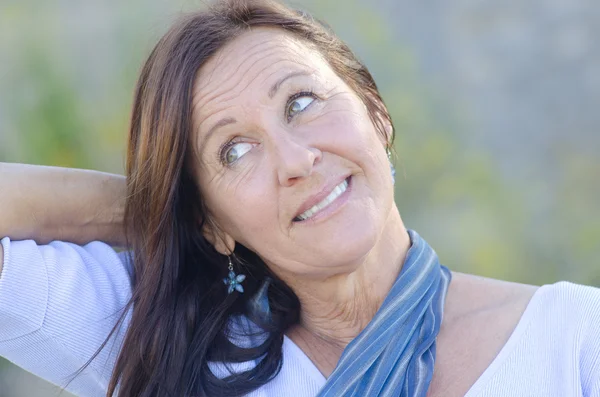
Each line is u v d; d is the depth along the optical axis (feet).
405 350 5.88
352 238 5.64
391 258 6.24
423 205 15.97
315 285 6.19
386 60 17.38
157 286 6.23
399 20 18.81
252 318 6.36
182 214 6.37
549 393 5.63
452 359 5.93
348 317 6.31
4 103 14.61
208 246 6.50
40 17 16.17
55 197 6.55
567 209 16.67
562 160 17.75
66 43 16.02
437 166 16.33
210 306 6.37
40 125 14.47
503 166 17.57
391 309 5.94
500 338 5.94
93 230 6.77
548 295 6.05
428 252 6.31
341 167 5.70
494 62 18.74
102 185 6.83
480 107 18.15
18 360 6.05
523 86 18.48
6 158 13.96
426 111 17.39
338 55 6.35
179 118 5.94
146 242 6.32
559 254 15.58
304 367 6.20
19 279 5.79
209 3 6.18
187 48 5.93
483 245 15.14
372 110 6.40
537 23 18.98
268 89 5.76
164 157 6.06
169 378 6.10
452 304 6.31
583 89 18.35
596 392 5.55
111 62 15.94
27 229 6.34
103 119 15.08
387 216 5.88
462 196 16.11
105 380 6.25
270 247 5.91
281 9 6.22
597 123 18.06
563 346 5.74
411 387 5.73
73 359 6.05
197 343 6.19
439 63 18.63
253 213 5.81
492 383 5.73
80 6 16.39
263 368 6.13
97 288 6.20
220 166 5.92
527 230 16.05
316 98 5.86
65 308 5.93
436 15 18.86
